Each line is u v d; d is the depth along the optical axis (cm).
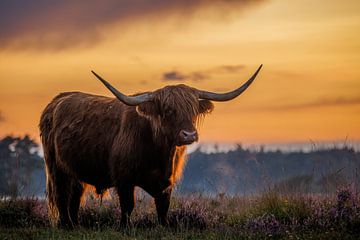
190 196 4012
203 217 3522
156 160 3356
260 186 3928
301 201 3609
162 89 3300
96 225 3616
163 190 3409
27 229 3459
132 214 3684
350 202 3388
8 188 4022
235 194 4219
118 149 3431
